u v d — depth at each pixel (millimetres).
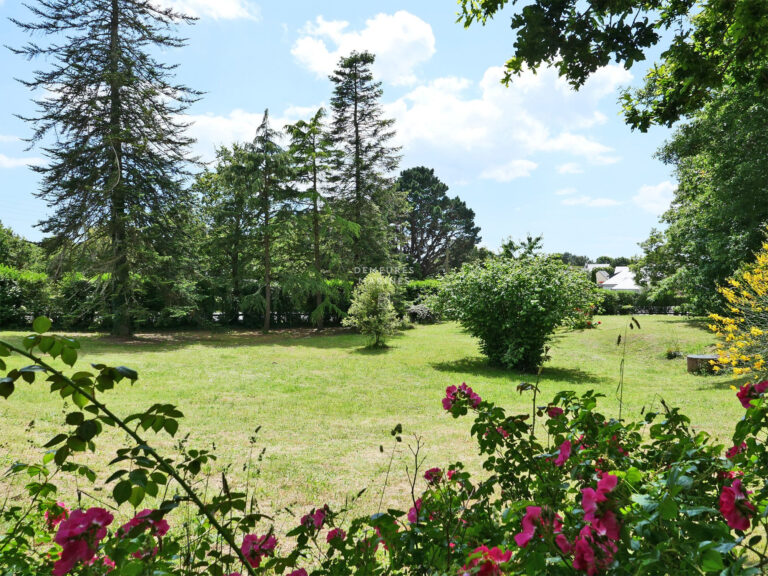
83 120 19062
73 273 19266
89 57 19672
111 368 1271
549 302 13023
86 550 1194
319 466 5391
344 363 14195
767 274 9508
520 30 3600
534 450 2008
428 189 55156
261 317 27000
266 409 8336
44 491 1696
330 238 28453
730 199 15711
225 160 24609
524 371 13305
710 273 18812
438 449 6070
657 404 8398
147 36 20672
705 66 4230
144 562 1261
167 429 1352
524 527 1273
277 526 3635
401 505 4238
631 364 14828
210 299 25156
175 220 21125
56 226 18469
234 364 13656
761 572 1028
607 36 3570
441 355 16094
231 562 1621
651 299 24672
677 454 1749
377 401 9242
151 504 3910
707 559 1020
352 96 30500
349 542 1654
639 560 1097
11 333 18109
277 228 24297
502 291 13125
